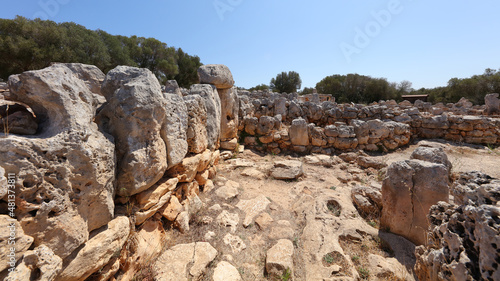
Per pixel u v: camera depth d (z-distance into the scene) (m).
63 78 1.66
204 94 4.73
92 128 1.89
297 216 3.65
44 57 13.96
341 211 3.62
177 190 3.21
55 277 1.46
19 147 1.33
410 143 8.30
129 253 2.24
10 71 14.29
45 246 1.42
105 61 17.50
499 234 1.35
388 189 3.17
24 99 1.63
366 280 2.38
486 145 7.76
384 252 2.82
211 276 2.33
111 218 2.00
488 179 1.95
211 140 4.77
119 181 2.16
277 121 7.75
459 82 27.94
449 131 8.39
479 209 1.50
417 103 16.88
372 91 31.41
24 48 13.33
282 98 9.99
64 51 14.80
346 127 7.44
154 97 2.27
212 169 4.75
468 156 6.71
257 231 3.23
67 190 1.59
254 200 4.02
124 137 2.15
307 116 10.28
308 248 2.82
